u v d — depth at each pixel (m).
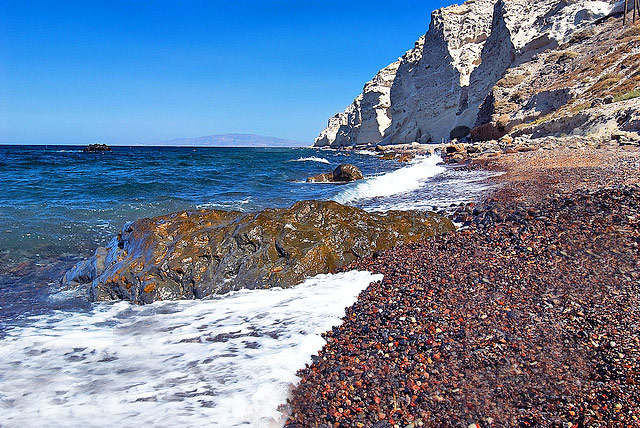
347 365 4.57
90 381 4.47
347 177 25.11
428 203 13.59
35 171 30.27
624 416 3.55
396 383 4.19
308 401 4.00
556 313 5.25
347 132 128.00
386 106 104.19
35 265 9.27
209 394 4.12
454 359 4.50
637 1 45.50
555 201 9.87
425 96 82.94
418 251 8.32
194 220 9.02
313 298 6.62
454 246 8.28
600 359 4.30
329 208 9.15
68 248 10.38
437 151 45.56
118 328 6.12
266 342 5.26
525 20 62.94
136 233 8.77
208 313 6.48
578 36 51.22
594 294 5.59
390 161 41.03
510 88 50.12
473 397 3.93
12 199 16.23
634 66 33.41
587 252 6.88
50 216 12.97
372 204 14.80
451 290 6.19
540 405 3.78
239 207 15.53
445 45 79.50
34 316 6.68
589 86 36.03
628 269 6.12
